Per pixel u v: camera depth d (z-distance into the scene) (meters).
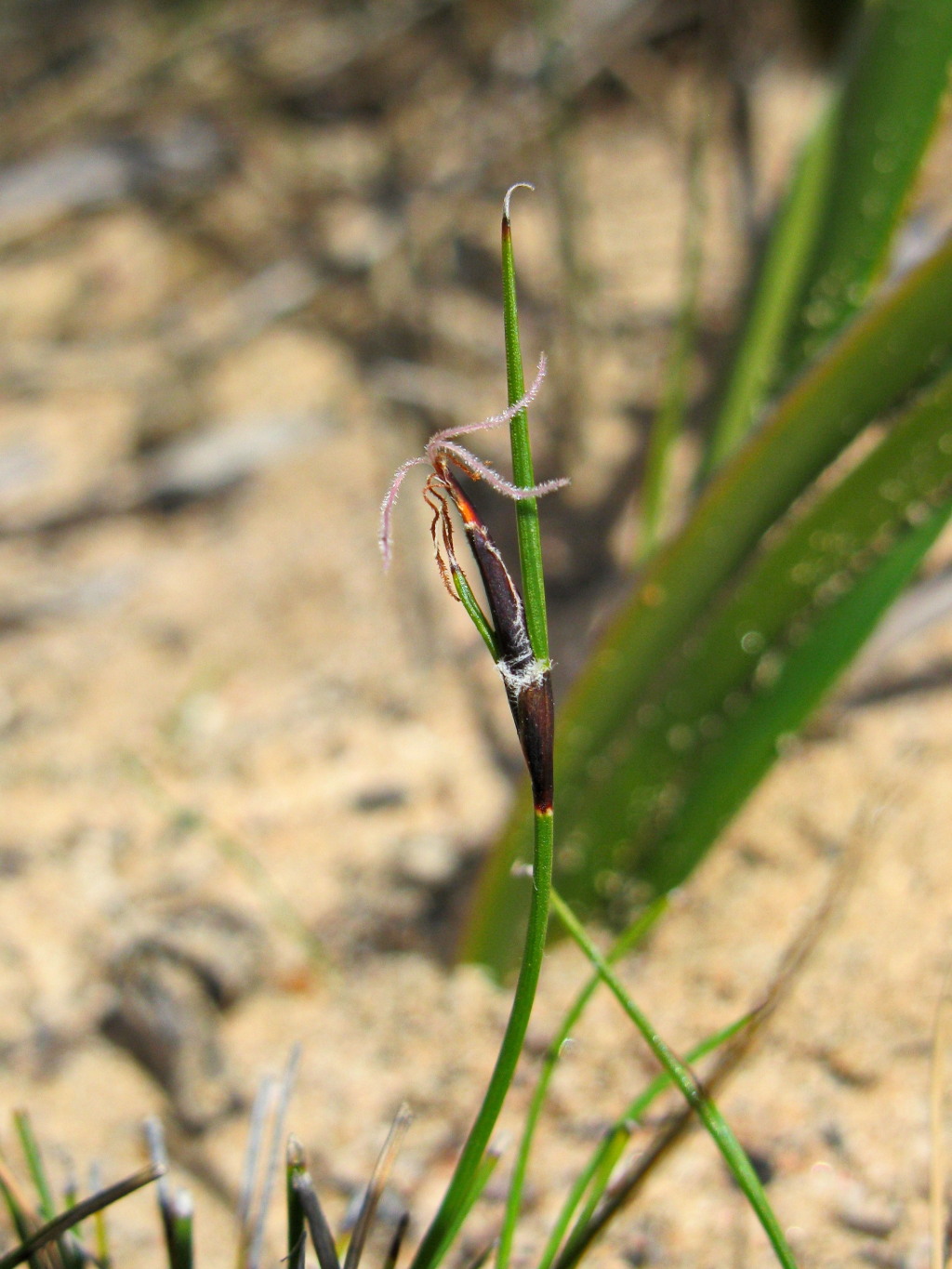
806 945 0.18
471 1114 0.22
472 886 0.27
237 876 0.28
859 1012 0.22
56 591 0.38
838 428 0.20
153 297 0.49
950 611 0.26
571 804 0.23
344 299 0.46
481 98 0.47
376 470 0.40
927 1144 0.20
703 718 0.22
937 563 0.29
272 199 0.50
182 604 0.37
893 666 0.29
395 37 0.53
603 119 0.52
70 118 0.54
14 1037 0.25
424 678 0.34
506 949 0.24
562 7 0.43
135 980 0.24
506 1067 0.15
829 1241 0.20
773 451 0.20
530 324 0.41
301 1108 0.22
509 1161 0.21
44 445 0.44
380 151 0.50
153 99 0.54
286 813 0.30
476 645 0.34
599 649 0.22
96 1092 0.23
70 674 0.35
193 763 0.32
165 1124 0.23
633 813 0.23
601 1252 0.20
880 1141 0.20
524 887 0.23
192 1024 0.24
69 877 0.28
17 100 0.56
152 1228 0.21
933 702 0.28
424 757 0.31
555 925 0.24
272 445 0.42
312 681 0.34
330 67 0.53
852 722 0.28
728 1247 0.20
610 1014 0.23
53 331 0.48
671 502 0.34
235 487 0.41
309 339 0.45
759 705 0.22
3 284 0.51
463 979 0.24
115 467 0.43
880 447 0.20
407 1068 0.23
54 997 0.25
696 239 0.26
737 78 0.37
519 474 0.14
